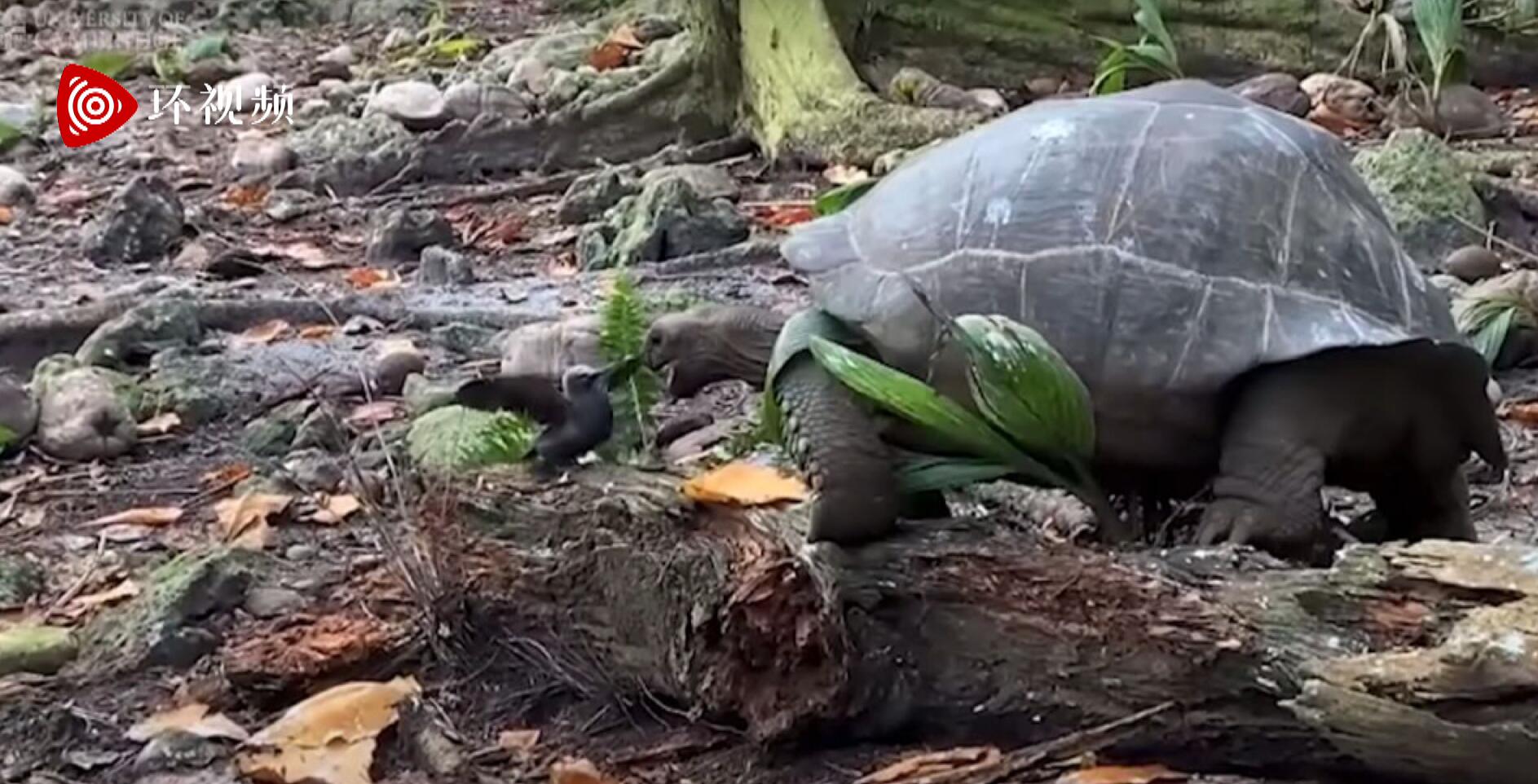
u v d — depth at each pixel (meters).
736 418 4.60
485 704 3.22
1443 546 2.65
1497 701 2.45
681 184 6.94
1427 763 2.52
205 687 3.33
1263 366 2.80
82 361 5.60
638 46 9.81
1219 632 2.67
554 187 8.34
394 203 8.16
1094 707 2.77
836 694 2.86
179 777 3.07
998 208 2.93
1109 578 2.76
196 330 5.89
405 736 3.09
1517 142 8.21
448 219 7.74
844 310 2.94
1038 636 2.80
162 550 4.23
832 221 3.12
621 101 8.91
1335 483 3.08
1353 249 2.90
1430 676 2.49
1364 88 8.82
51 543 4.32
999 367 2.76
